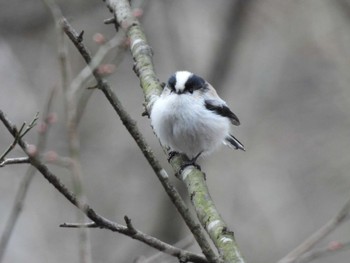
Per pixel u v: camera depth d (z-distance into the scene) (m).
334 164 15.49
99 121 15.74
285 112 16.41
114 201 15.36
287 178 15.68
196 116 8.07
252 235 15.07
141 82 8.34
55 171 13.61
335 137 15.77
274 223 15.22
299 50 15.22
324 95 16.09
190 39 15.95
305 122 16.19
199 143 8.21
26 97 15.02
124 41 6.04
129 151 15.69
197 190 6.76
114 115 15.83
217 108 8.38
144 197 15.44
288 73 16.69
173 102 8.04
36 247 13.15
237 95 16.95
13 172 14.04
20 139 5.09
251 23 15.42
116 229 5.59
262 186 15.68
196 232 5.32
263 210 15.36
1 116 5.08
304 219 15.16
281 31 15.25
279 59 16.72
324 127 15.99
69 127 4.66
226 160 15.96
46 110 5.12
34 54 15.30
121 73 16.14
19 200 4.83
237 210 15.40
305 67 16.44
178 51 15.23
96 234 14.20
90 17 15.02
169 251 5.72
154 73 8.39
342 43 14.82
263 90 16.83
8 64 15.21
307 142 15.92
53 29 15.09
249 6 14.93
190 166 7.36
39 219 13.66
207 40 15.95
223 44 14.88
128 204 15.38
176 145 8.22
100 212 15.18
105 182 15.43
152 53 8.57
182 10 16.20
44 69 15.25
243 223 15.24
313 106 16.19
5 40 15.15
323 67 16.11
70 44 14.08
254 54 16.77
